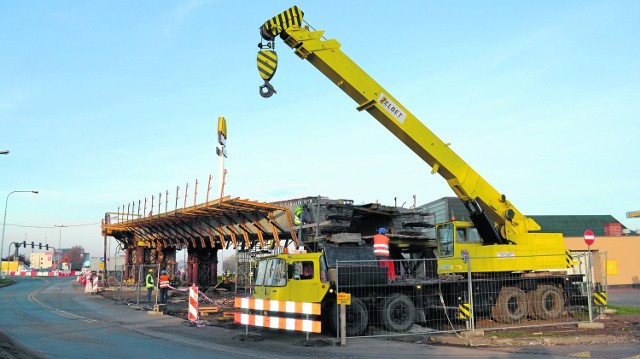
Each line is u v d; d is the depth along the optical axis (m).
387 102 16.27
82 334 14.46
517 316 17.00
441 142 16.83
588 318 17.12
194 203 34.28
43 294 35.19
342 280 14.26
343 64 16.05
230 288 39.62
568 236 39.44
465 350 11.75
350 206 26.12
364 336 13.88
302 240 27.58
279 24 15.50
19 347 11.18
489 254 17.31
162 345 12.46
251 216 31.83
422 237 26.98
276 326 13.19
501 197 17.53
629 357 10.53
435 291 16.27
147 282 25.95
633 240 38.62
